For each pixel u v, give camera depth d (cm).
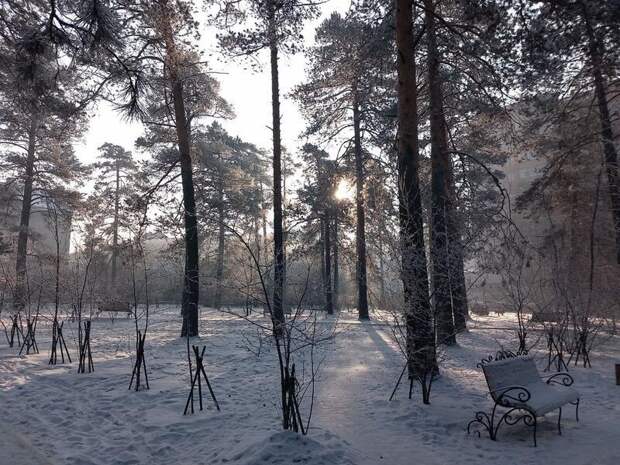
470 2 926
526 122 1708
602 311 1131
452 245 864
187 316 1553
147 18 1088
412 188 823
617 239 1628
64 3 776
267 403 664
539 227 2316
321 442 483
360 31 1182
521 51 1010
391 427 548
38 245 2798
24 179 2731
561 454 458
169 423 571
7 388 783
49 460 463
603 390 729
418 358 726
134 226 1537
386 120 1862
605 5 959
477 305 2767
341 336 1516
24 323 1969
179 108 1612
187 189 1590
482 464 437
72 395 736
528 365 592
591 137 1662
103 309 2156
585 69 1455
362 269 2170
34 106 1079
